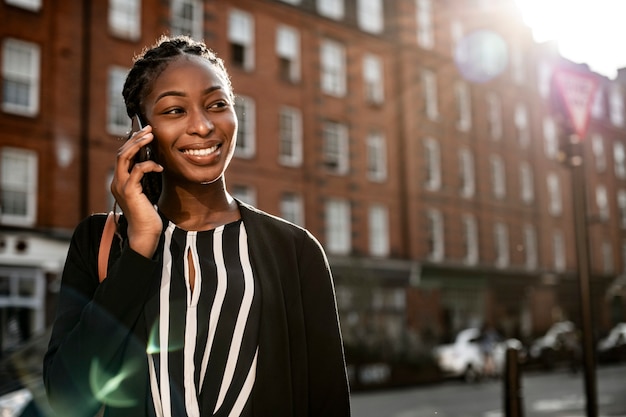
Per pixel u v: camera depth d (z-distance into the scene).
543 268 36.38
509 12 36.59
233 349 1.34
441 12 32.22
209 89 1.45
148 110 1.45
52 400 1.30
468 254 32.03
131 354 1.31
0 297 17.55
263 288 1.40
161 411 1.31
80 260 1.44
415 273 28.42
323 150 26.30
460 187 32.06
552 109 5.45
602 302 40.94
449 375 21.81
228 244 1.45
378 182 28.16
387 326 25.53
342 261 25.55
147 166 1.32
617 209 44.22
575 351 24.80
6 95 18.53
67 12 19.59
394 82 29.55
